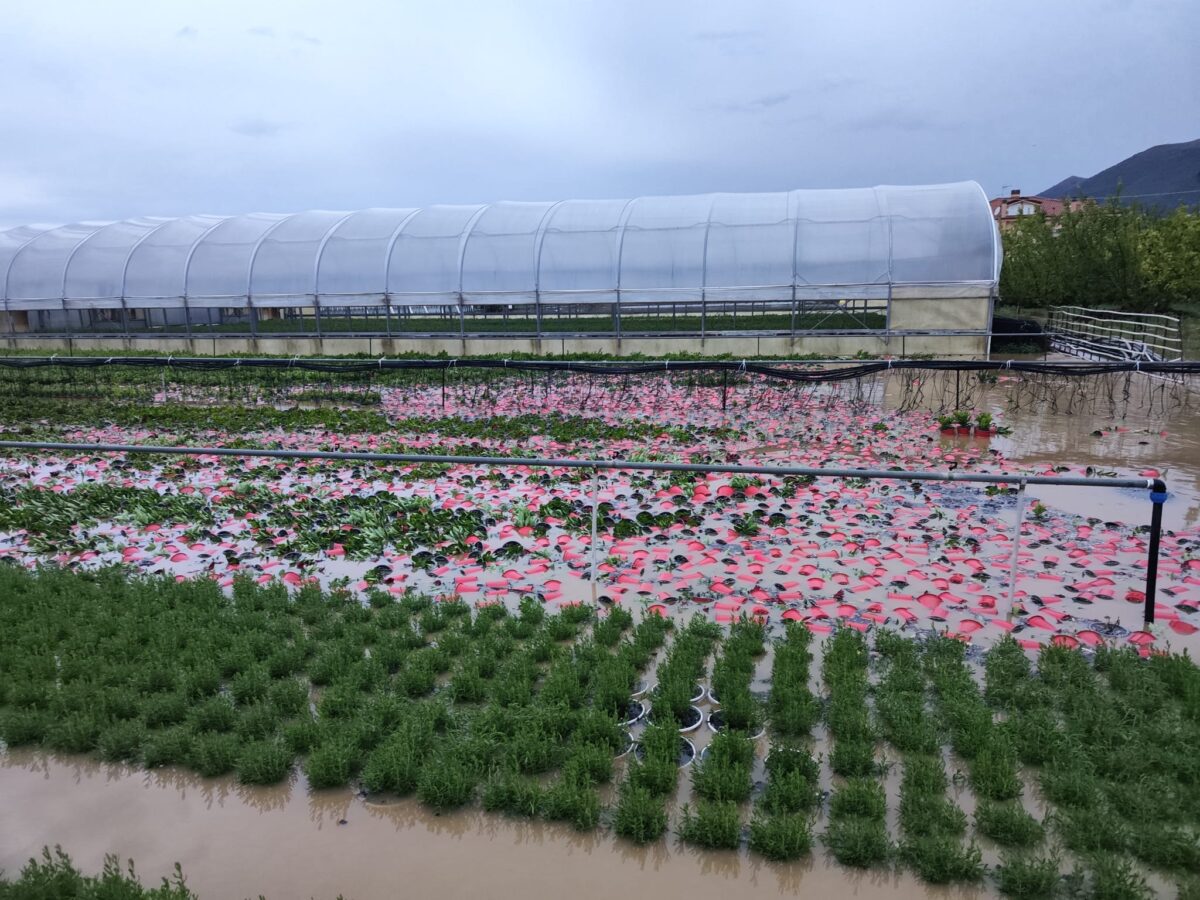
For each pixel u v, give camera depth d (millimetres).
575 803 4172
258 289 26078
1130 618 6285
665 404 16344
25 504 9844
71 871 3754
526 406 16547
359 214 27641
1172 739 4531
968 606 6574
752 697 5086
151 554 8227
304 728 4844
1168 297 29375
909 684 5250
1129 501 9391
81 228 30406
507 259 24375
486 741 4664
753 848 3941
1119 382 17672
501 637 6016
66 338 28531
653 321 24062
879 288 21953
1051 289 31109
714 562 7664
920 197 22906
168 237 28047
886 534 8398
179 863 3783
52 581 7141
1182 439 12555
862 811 4117
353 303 25469
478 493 10086
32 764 4836
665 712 5000
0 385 20016
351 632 6148
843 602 6703
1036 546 7930
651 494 9945
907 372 17047
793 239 22609
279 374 19844
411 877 3832
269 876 3859
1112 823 3914
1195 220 28781
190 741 4828
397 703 5133
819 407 15711
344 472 11328
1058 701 5047
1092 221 30484
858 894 3678
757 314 23125
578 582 7273
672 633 6281
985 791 4250
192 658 5828
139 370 21891
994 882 3711
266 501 9812
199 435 14148
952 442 12539
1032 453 11766
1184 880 3678
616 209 25281
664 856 3936
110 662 5832
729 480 10344
